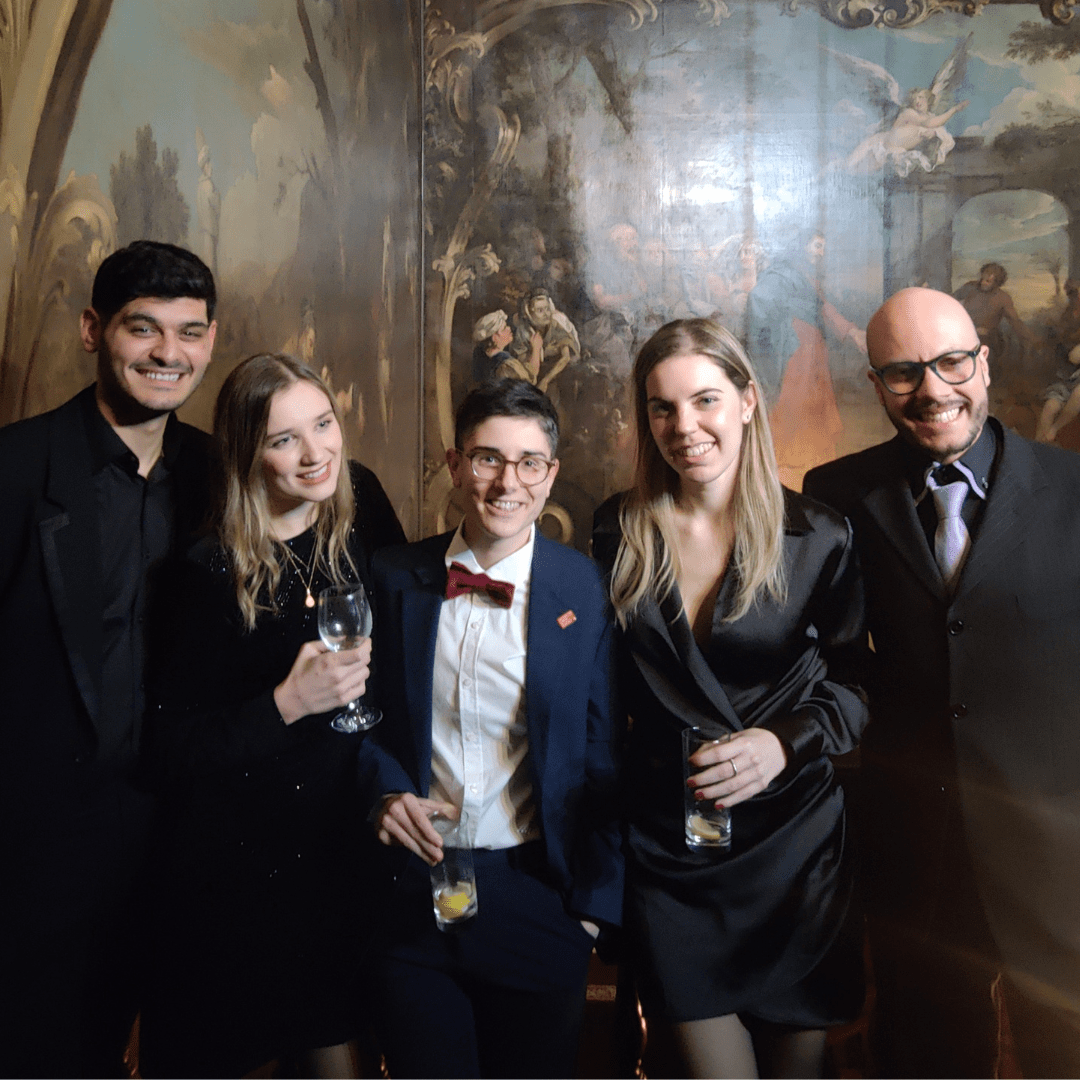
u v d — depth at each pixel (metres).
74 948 1.83
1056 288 5.75
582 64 5.95
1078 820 2.16
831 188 5.90
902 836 2.30
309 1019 1.90
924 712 2.24
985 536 2.17
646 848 2.05
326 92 3.82
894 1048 2.30
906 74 5.80
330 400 1.98
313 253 3.65
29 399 1.87
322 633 1.90
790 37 5.86
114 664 1.90
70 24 1.97
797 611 2.12
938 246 5.85
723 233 5.97
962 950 2.23
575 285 6.03
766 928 1.99
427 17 5.95
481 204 6.02
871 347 2.26
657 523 2.13
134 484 1.95
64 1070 1.83
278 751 1.85
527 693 1.93
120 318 1.81
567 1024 1.87
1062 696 2.16
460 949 1.85
